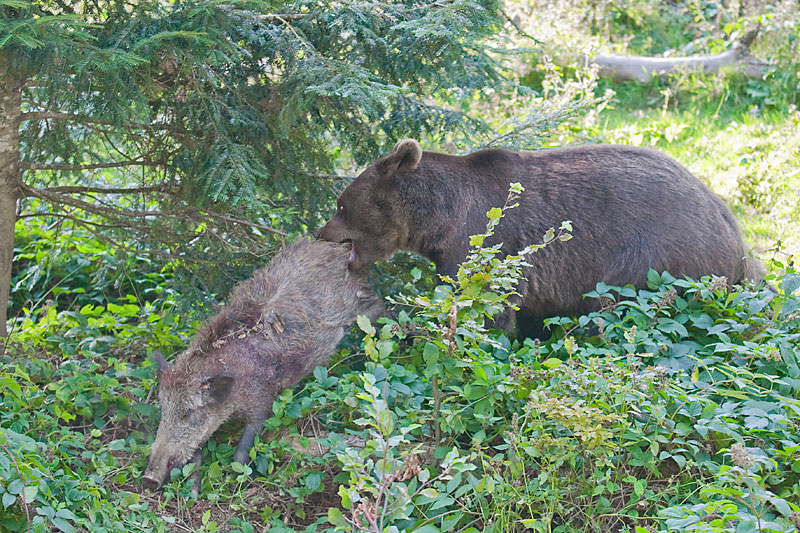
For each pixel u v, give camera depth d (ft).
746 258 18.21
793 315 16.06
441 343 13.53
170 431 15.64
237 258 19.22
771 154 26.91
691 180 17.94
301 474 14.87
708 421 12.99
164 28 15.38
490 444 15.11
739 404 13.55
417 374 16.07
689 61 35.24
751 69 34.60
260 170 16.96
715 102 33.73
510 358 14.74
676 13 41.45
